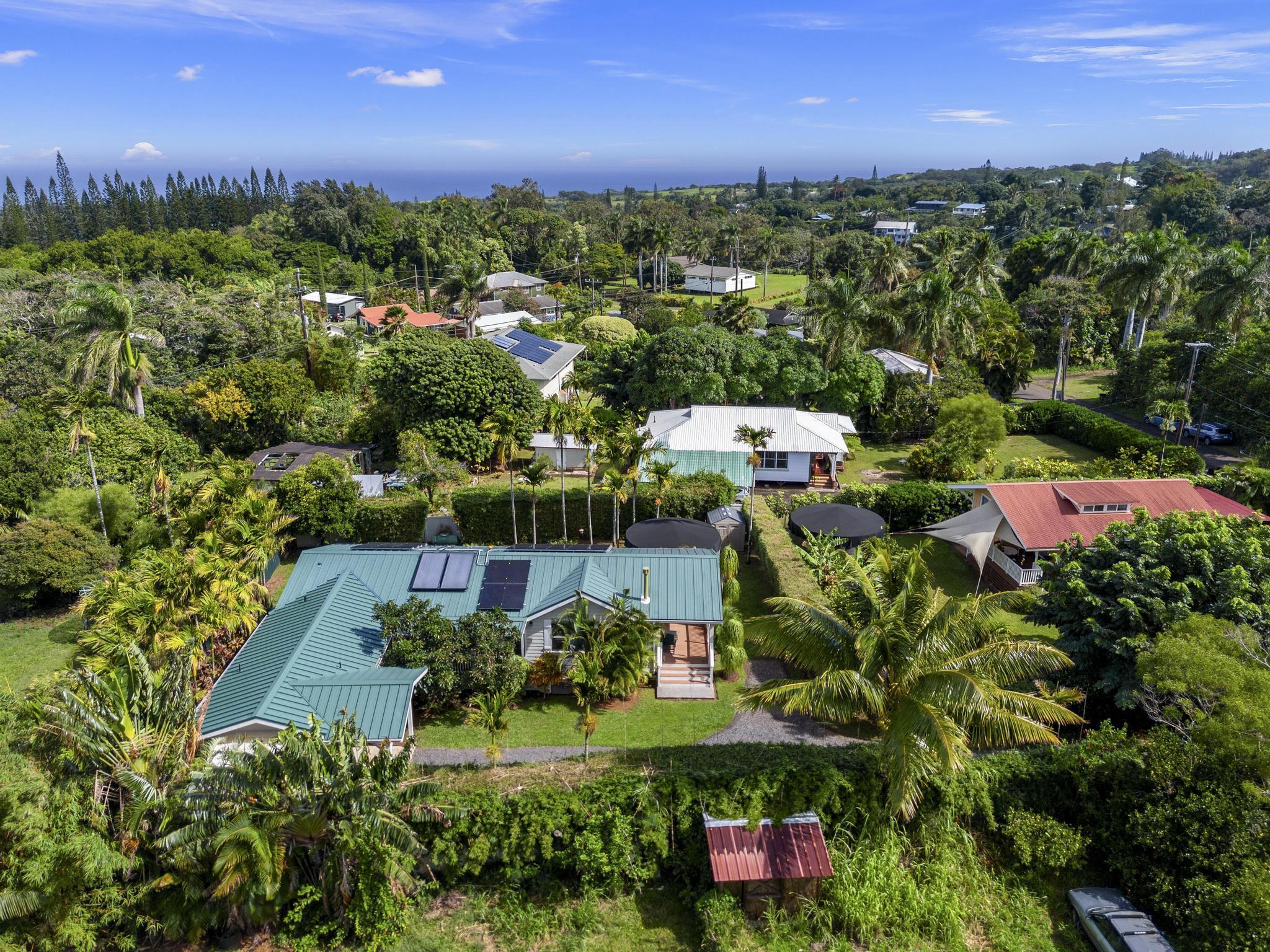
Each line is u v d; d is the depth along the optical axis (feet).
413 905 63.67
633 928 62.59
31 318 209.97
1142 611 80.18
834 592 100.63
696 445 161.17
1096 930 60.34
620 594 95.66
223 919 60.80
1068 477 155.53
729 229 451.12
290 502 127.54
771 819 65.26
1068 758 68.80
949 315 202.08
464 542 135.74
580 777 67.21
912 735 61.46
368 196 538.06
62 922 54.90
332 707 77.30
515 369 174.40
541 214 515.50
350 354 221.87
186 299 224.33
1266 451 166.91
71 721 59.41
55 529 115.34
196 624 84.38
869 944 60.70
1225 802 59.98
